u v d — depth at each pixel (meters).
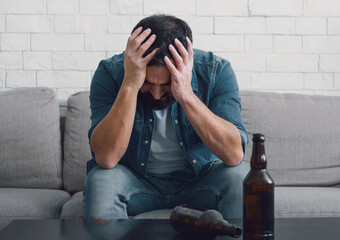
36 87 2.37
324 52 2.62
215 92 1.75
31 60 2.57
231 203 1.52
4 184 2.23
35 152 2.24
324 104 2.37
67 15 2.57
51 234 1.11
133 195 1.63
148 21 1.55
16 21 2.56
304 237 1.07
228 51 2.61
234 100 1.73
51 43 2.57
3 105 2.29
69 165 2.27
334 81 2.62
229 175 1.57
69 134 2.30
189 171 1.72
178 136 1.67
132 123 1.59
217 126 1.56
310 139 2.28
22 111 2.28
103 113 1.73
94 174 1.57
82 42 2.58
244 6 2.60
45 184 2.25
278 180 2.25
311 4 2.62
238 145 1.59
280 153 2.27
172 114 1.68
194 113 1.55
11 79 2.57
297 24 2.62
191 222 1.09
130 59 1.53
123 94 1.56
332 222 1.22
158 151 1.70
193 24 2.60
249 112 2.31
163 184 1.70
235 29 2.60
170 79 1.53
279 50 2.62
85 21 2.58
